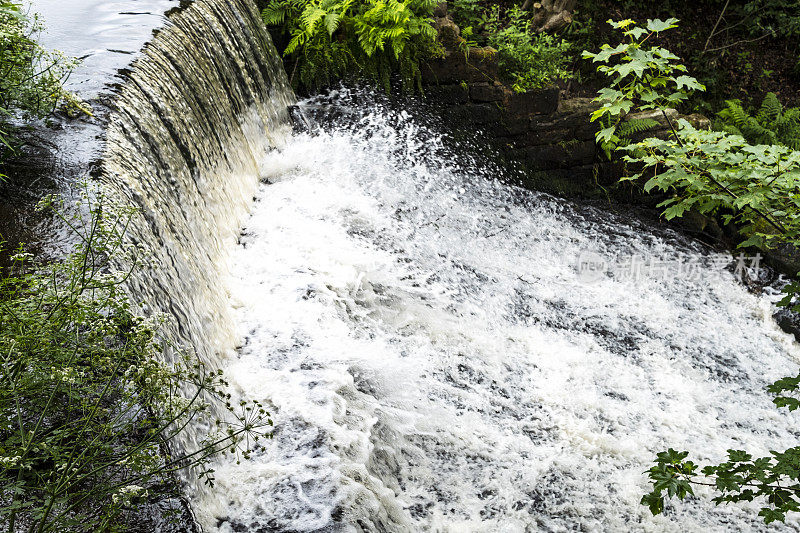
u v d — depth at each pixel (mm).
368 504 4145
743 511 5188
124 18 6352
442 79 8883
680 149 5113
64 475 2561
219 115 6711
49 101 4496
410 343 5859
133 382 2799
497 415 5496
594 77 10711
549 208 8719
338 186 7523
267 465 4266
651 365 6570
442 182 8180
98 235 3283
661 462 3508
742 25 12711
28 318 2693
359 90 8711
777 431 6082
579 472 5188
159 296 4242
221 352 5055
